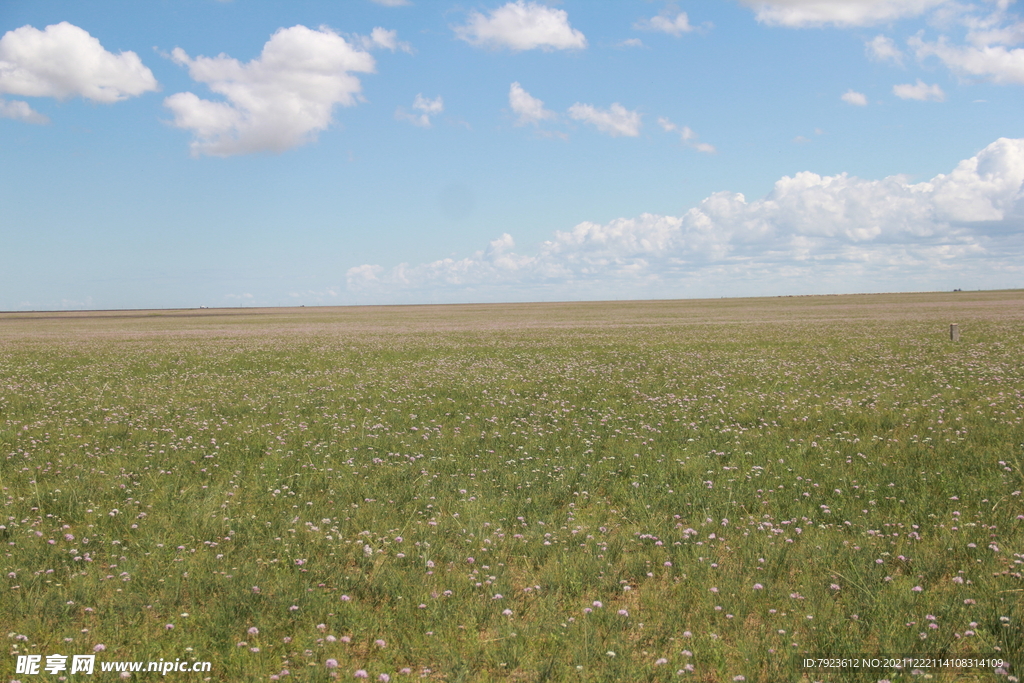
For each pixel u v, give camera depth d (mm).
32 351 36344
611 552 6719
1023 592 5574
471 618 5414
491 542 6988
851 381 18656
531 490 8898
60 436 12930
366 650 5059
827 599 5578
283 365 27906
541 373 23094
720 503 8172
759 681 4574
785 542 6820
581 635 5086
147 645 4988
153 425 14188
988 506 7691
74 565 6488
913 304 93750
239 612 5531
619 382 19891
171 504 8461
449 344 38250
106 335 54031
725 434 12125
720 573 6125
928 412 13609
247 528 7539
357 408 16031
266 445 12039
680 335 41531
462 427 13570
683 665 4703
